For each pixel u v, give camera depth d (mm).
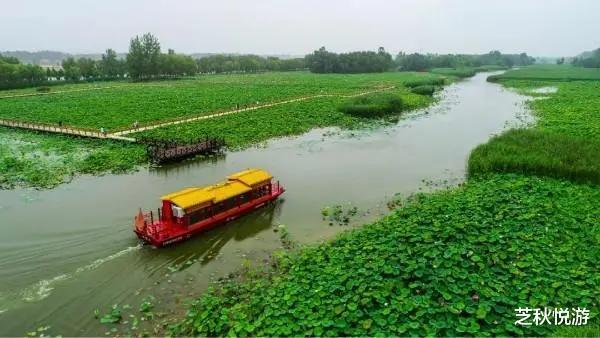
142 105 74062
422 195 28719
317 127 58156
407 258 18344
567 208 24266
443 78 146625
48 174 34906
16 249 22234
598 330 13102
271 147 46656
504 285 16328
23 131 52281
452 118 67562
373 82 132000
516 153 35938
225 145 45594
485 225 21438
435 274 17031
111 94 94938
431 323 14141
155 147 40812
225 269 20516
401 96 89438
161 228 23125
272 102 77812
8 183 33031
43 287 18859
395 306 15078
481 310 14562
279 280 18312
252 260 21344
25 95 94125
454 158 42062
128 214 27031
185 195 24156
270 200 28547
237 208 26297
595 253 18734
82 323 16406
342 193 31344
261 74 191375
